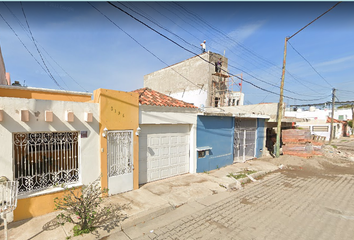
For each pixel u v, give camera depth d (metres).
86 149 5.10
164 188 6.32
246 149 11.34
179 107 7.38
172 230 4.10
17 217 4.18
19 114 4.09
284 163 10.59
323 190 6.64
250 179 7.77
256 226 4.24
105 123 5.38
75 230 3.87
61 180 4.90
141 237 3.85
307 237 3.82
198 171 8.20
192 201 5.57
